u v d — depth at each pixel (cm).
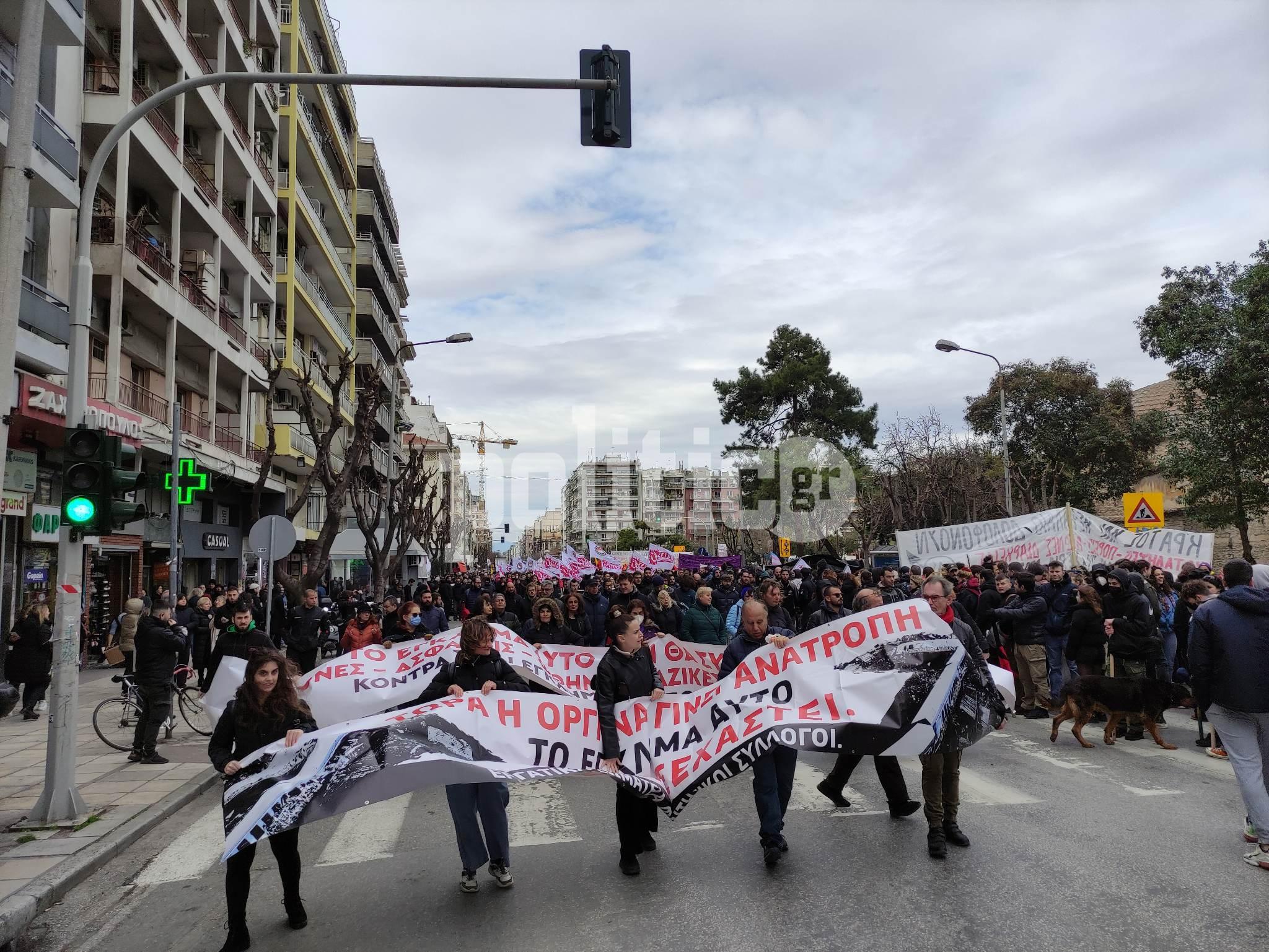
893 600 1224
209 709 783
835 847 636
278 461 3359
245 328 2914
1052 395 3934
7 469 1549
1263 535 3353
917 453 4059
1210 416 2312
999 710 646
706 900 544
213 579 2962
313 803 525
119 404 2003
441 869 621
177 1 2367
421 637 1253
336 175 4616
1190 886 543
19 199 740
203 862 670
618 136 838
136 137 2027
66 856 653
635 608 1206
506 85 838
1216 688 590
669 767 625
